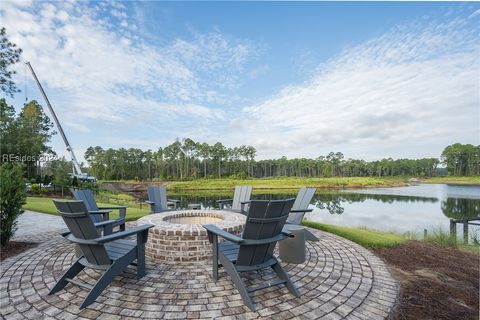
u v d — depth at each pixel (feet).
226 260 8.67
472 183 167.12
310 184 137.80
